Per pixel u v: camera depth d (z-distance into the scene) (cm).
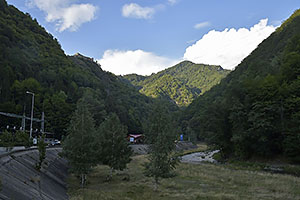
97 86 16325
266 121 5150
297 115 4919
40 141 2669
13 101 8975
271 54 13412
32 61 13975
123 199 2364
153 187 3097
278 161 5259
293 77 5972
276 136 5462
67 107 9638
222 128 6488
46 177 2484
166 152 2844
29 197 1519
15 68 10950
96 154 3016
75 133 2839
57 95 10494
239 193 2747
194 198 2503
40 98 9938
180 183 3397
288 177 3831
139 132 13975
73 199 2138
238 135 5712
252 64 11381
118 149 3556
